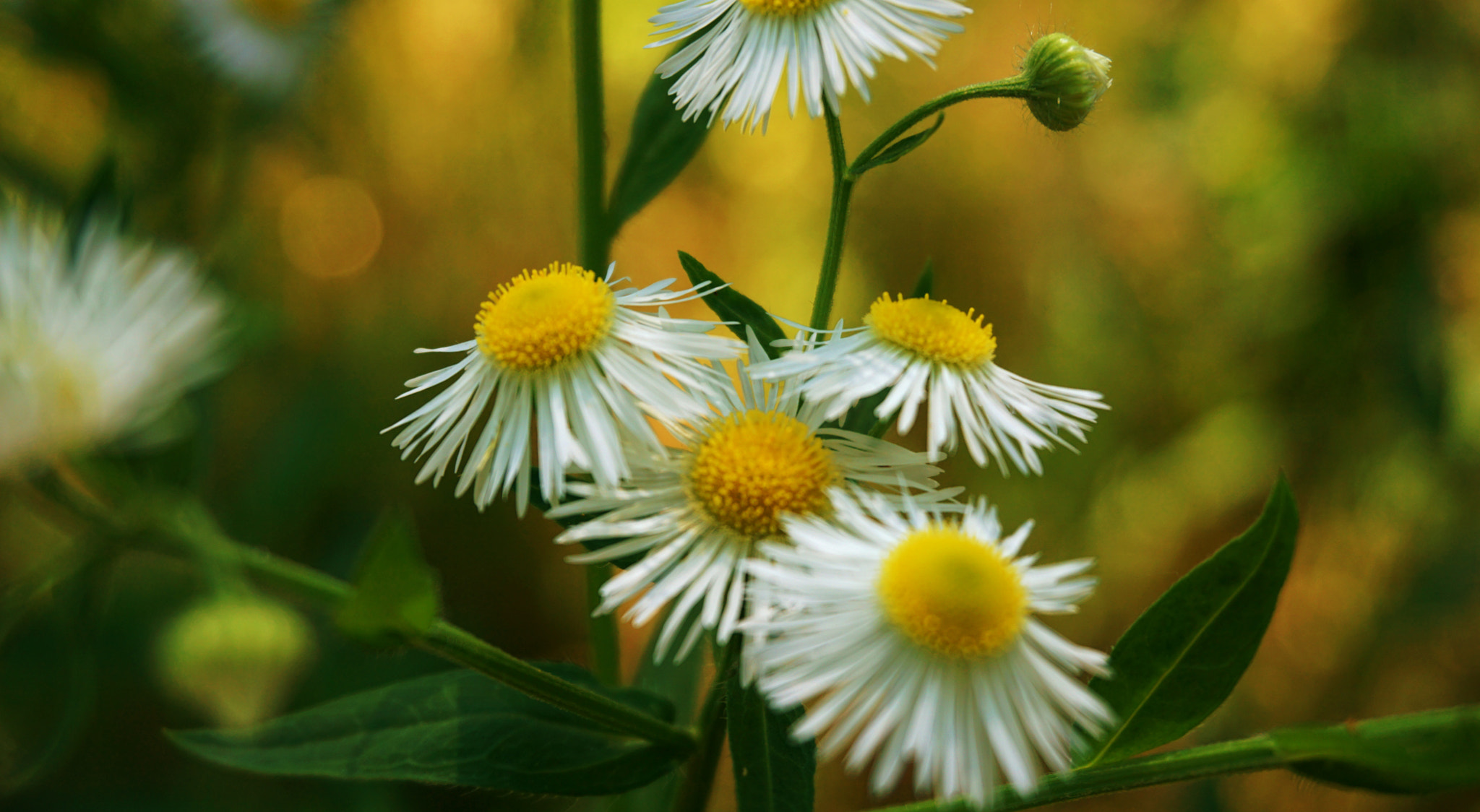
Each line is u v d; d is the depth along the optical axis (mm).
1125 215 463
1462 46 373
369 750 174
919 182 473
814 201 485
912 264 479
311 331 392
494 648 168
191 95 275
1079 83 173
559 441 165
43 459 161
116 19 272
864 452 168
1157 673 171
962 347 168
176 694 174
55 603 165
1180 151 439
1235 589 170
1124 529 436
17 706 263
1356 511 407
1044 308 469
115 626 282
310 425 312
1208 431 432
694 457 166
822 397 166
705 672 235
